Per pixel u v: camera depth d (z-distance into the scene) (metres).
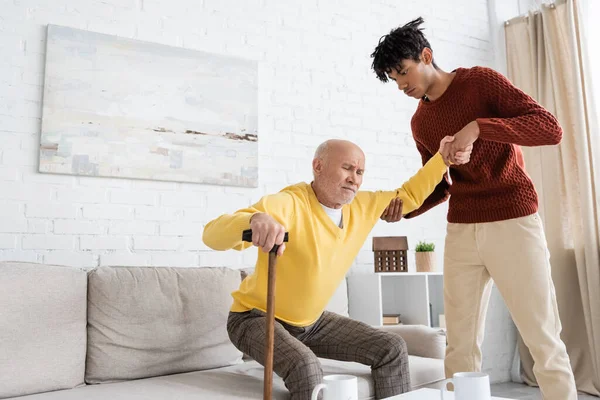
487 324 3.37
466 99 1.61
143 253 2.42
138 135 2.44
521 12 3.85
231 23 2.76
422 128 1.78
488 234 1.61
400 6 3.38
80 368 1.74
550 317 1.53
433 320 3.13
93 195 2.34
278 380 1.67
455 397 0.98
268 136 2.80
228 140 2.65
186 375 1.79
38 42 2.30
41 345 1.66
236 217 1.28
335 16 3.12
